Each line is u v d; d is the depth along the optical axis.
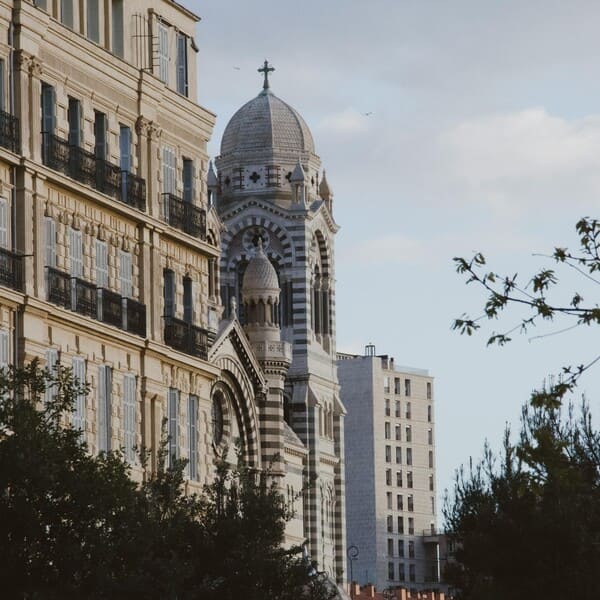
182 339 177.62
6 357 149.62
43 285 154.88
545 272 87.38
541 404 87.94
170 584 126.88
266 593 141.75
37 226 154.50
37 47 156.25
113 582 122.88
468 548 162.88
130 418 167.38
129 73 170.75
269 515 144.25
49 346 155.00
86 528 122.56
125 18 172.50
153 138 174.62
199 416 181.50
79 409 158.38
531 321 87.38
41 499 121.56
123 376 166.38
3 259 149.88
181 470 142.12
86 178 162.38
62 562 121.25
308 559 150.38
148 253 172.38
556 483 93.81
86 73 164.25
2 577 120.62
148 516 129.50
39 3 160.25
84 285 160.75
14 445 121.56
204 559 140.38
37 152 155.50
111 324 164.62
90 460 125.94
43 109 158.88
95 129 166.88
